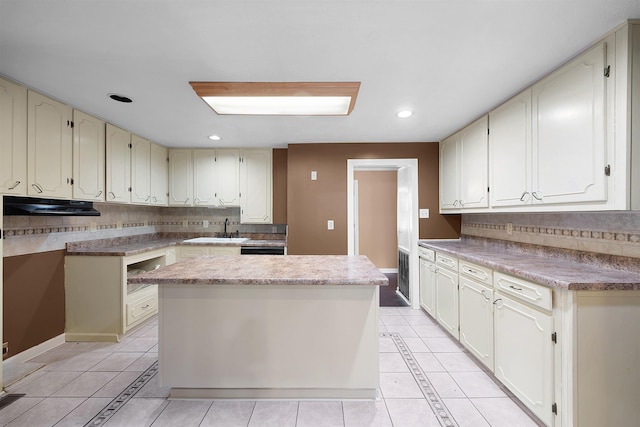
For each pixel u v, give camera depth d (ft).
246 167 13.00
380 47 5.28
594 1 4.16
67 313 8.95
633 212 5.42
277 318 6.06
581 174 5.30
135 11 4.33
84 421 5.55
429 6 4.26
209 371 6.08
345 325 6.07
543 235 7.61
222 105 7.20
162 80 6.50
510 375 6.11
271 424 5.49
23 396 6.30
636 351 4.77
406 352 8.28
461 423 5.52
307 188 12.06
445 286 9.30
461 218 11.89
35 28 4.72
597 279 4.92
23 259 7.75
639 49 4.54
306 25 4.67
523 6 4.26
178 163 12.98
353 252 12.03
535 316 5.41
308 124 9.59
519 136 7.00
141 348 8.54
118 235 11.37
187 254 12.13
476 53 5.46
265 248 12.16
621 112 4.63
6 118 6.36
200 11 4.34
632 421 4.76
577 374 4.73
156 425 5.45
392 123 9.48
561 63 5.79
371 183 18.80
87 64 5.84
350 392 6.21
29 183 6.87
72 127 8.07
